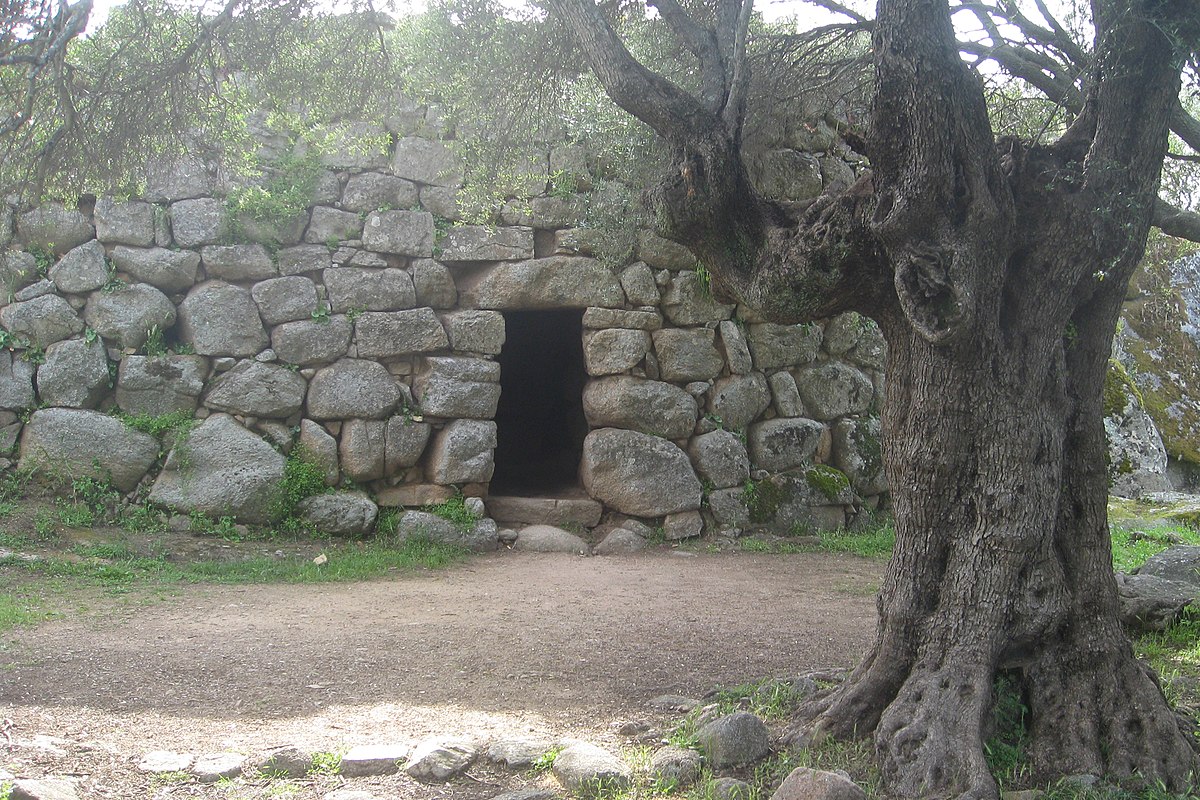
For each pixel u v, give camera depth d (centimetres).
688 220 506
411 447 1080
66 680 577
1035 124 741
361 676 600
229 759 453
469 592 864
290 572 920
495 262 1121
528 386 1493
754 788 423
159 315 1046
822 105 857
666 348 1141
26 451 1003
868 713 461
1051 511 448
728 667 626
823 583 930
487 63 852
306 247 1081
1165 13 438
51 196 982
